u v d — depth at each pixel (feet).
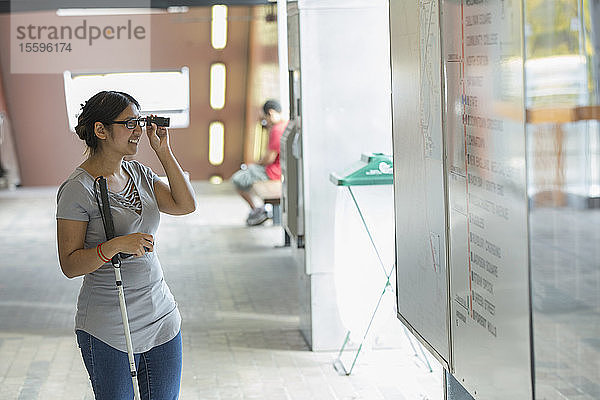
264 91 57.16
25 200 54.49
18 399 18.25
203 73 60.95
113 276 11.60
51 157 62.44
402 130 14.26
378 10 20.67
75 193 11.50
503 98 9.11
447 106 11.37
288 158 22.80
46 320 25.17
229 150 63.82
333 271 21.12
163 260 34.53
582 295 7.64
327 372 19.71
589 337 7.60
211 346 22.03
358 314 19.72
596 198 7.31
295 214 22.99
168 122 12.46
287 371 19.81
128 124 11.71
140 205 11.96
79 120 11.87
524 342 8.95
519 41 8.56
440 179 11.94
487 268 10.01
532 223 8.53
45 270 32.86
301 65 20.63
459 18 10.62
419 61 12.90
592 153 7.32
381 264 19.72
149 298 11.77
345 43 20.68
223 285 29.81
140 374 12.02
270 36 54.19
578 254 7.65
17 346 22.34
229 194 56.08
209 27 59.16
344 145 20.88
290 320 24.66
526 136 8.50
